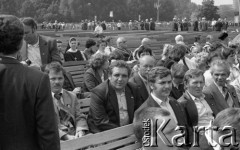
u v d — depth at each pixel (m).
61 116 5.19
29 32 6.96
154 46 21.66
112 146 4.42
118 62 5.34
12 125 2.92
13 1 107.56
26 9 108.31
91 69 7.45
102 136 4.29
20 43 3.05
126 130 4.55
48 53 7.22
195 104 5.65
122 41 12.43
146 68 6.37
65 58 11.67
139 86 6.24
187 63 8.84
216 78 6.09
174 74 6.36
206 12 90.25
